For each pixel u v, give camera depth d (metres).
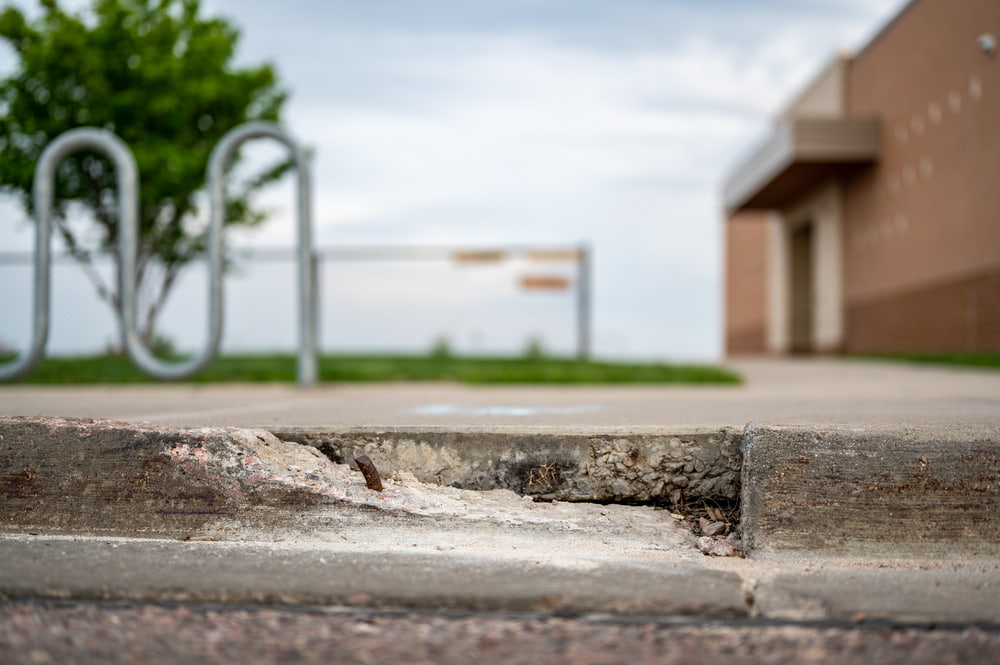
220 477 2.94
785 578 2.32
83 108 12.45
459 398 6.52
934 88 17.14
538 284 12.66
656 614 2.09
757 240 29.69
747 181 24.48
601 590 2.17
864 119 19.98
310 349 8.34
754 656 1.82
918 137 17.89
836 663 1.79
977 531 2.65
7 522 2.94
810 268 25.81
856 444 2.84
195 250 13.46
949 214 16.56
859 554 2.62
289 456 3.14
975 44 15.51
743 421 3.56
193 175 12.68
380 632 1.96
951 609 2.08
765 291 28.70
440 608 2.13
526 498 3.15
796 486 2.75
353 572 2.32
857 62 21.48
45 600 2.16
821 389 7.54
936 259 17.09
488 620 2.05
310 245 8.31
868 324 20.50
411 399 6.43
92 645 1.87
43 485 2.99
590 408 4.92
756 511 2.72
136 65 12.40
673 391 7.54
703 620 2.05
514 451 3.20
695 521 3.03
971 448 2.79
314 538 2.80
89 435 3.07
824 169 21.33
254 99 13.70
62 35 11.99
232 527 2.85
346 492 2.93
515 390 7.96
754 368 12.84
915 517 2.68
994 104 14.86
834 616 2.06
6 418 3.19
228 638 1.92
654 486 3.13
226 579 2.25
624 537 2.84
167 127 12.99
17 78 12.43
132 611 2.09
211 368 9.80
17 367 7.68
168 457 2.99
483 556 2.51
